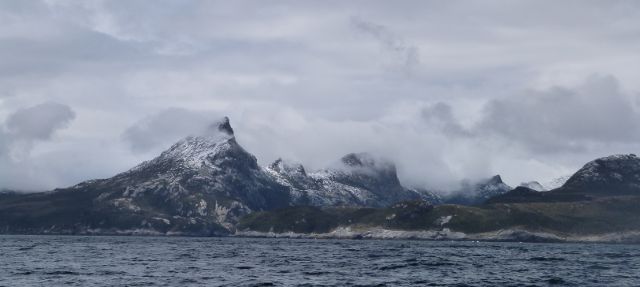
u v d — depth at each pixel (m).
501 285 115.06
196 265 166.38
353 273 141.00
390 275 135.88
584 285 116.81
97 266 158.88
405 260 195.75
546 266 172.62
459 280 124.75
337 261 190.62
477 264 178.38
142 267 156.38
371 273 141.25
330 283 116.69
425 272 145.38
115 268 151.62
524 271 152.00
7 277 124.75
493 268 161.88
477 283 118.62
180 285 110.50
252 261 189.12
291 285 112.19
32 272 136.50
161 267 156.88
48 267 153.25
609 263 191.25
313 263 179.50
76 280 119.12
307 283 116.31
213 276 129.75
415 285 113.44
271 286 109.81
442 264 175.75
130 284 111.94
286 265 169.12
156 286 108.75
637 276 138.50
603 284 118.88
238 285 110.81
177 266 161.50
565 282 121.62
